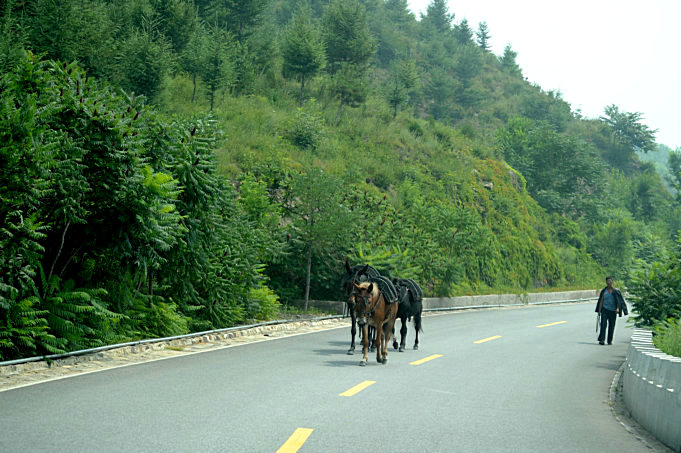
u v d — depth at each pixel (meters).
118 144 12.45
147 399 8.12
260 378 10.14
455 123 110.38
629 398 9.04
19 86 11.87
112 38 33.53
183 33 43.34
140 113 14.51
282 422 7.03
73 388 8.83
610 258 60.66
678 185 123.62
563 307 36.94
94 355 11.97
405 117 54.12
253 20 59.09
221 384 9.46
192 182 15.02
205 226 15.66
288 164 32.97
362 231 26.20
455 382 10.54
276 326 18.83
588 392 10.41
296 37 48.19
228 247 17.84
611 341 19.11
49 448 5.65
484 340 17.94
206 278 16.84
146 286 15.98
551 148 69.75
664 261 21.12
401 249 27.09
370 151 43.38
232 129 35.62
